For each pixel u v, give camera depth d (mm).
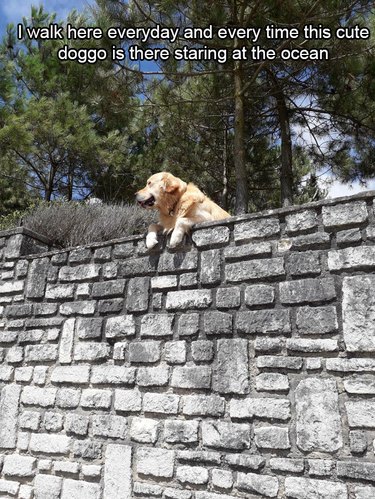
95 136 7723
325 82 6484
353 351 1924
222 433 2117
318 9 5355
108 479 2342
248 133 7434
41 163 8555
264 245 2293
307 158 8273
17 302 3135
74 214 4969
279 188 8266
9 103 7750
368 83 6219
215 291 2371
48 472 2537
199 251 2498
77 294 2867
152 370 2418
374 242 2018
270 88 6715
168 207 2617
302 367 2021
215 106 6691
